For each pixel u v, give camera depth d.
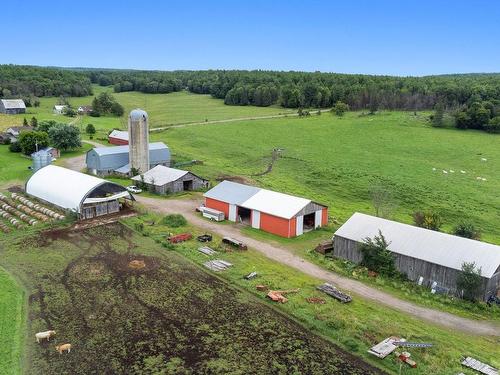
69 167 84.69
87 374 26.42
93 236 48.88
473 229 53.41
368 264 42.91
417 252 40.78
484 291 37.09
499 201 75.88
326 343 30.17
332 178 86.25
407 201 74.50
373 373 27.20
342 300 35.84
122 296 35.78
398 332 31.42
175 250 45.44
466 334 32.31
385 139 123.44
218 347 29.36
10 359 27.30
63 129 97.56
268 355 28.67
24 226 50.81
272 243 49.41
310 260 45.03
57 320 32.06
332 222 58.22
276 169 92.44
